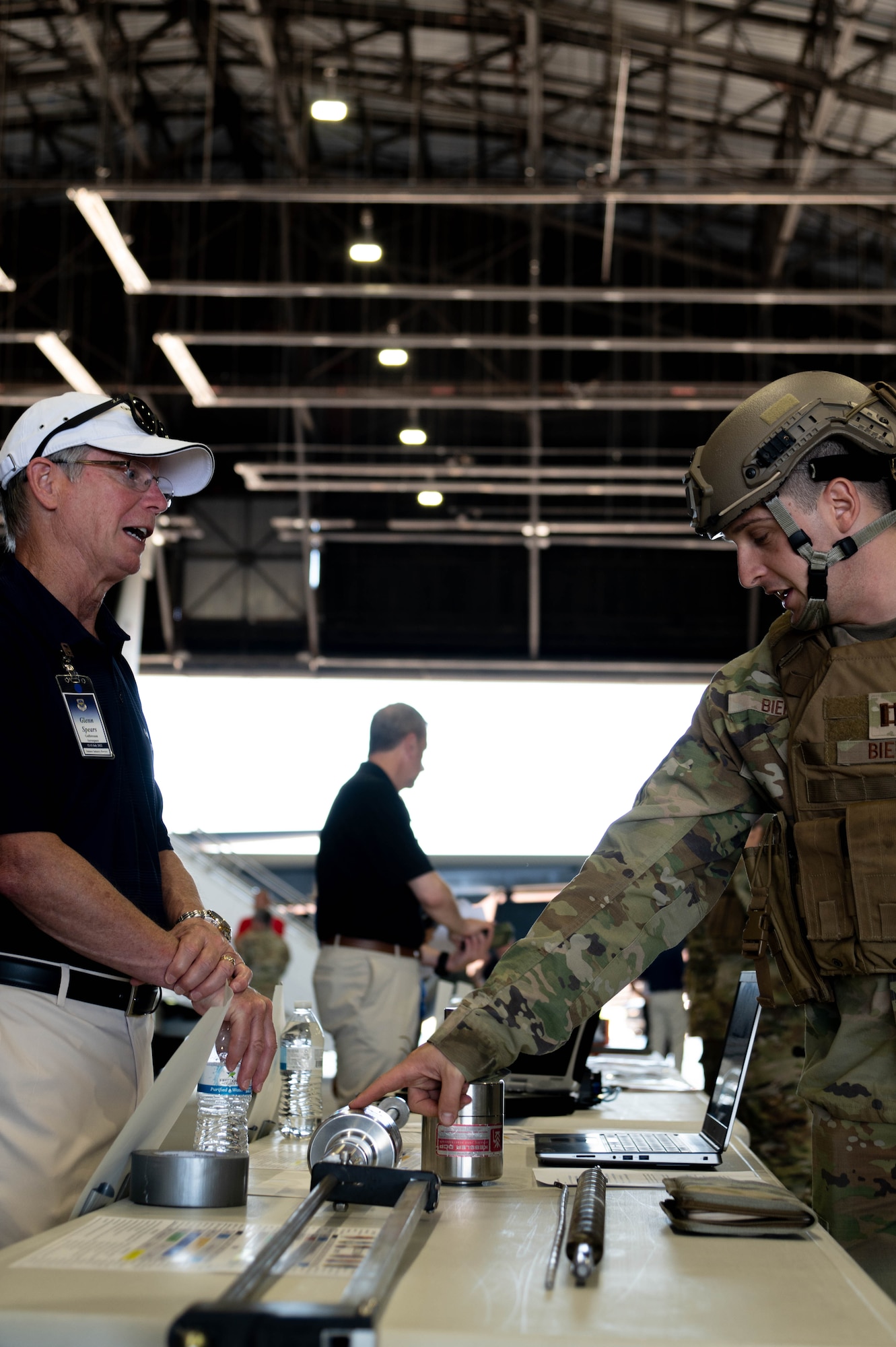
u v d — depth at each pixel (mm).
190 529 15133
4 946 1461
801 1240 1145
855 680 1346
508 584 16734
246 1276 843
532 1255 1062
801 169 12125
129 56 12531
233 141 14750
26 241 14883
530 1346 822
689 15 11375
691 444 16047
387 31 12688
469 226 15336
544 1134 1740
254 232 15117
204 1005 1470
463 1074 1327
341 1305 781
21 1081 1414
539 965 1392
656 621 16547
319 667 16719
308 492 16406
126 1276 959
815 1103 1347
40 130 14219
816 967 1346
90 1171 1479
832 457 1321
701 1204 1192
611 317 15398
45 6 12055
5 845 1438
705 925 3160
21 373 14859
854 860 1291
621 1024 9680
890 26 10680
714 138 13016
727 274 14898
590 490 13820
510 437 16141
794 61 11789
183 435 16062
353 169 15047
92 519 1656
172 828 13625
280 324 15219
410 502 16688
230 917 13219
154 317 15133
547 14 11531
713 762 1487
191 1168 1209
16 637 1534
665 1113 2266
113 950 1447
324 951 3340
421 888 3301
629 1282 982
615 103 12695
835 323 15062
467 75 13312
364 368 15602
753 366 15312
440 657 16656
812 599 1348
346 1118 1248
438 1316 872
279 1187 1340
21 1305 880
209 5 12539
